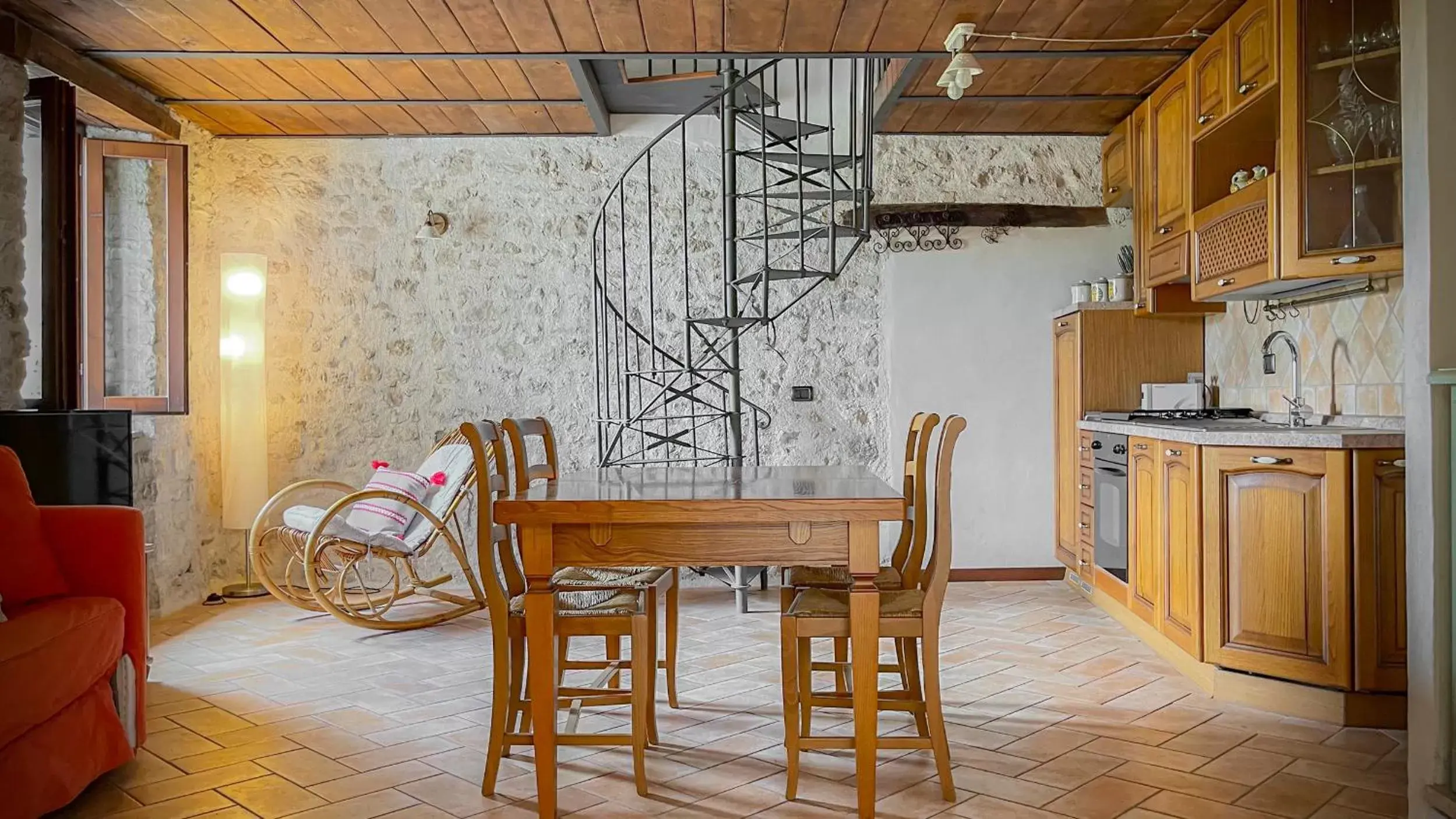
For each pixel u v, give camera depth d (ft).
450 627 16.94
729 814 9.11
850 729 11.35
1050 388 20.51
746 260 20.36
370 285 20.06
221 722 11.80
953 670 13.75
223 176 19.79
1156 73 16.16
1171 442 13.60
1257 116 13.79
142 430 17.31
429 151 20.15
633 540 9.15
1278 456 11.75
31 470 12.67
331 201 19.99
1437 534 8.96
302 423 19.92
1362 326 13.57
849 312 20.52
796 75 16.75
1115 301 18.75
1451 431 8.95
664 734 11.33
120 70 15.69
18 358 13.89
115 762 9.74
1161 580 13.97
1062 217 20.36
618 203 20.30
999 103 17.76
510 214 20.25
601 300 20.30
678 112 20.04
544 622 9.12
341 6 13.08
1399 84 11.46
